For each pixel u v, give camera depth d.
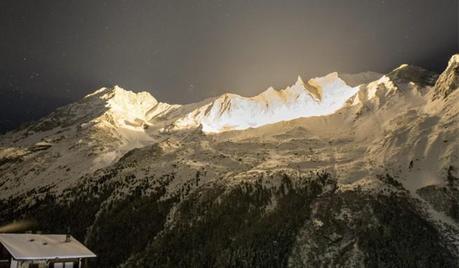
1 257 47.56
